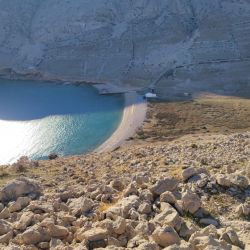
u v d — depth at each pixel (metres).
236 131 90.50
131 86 135.00
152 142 88.88
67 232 15.15
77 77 146.88
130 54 152.75
